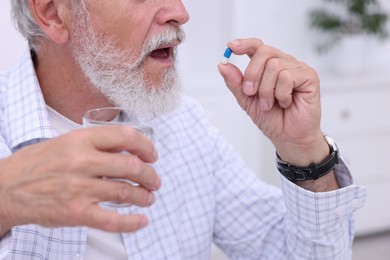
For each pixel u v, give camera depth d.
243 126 2.90
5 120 1.06
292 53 3.09
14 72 1.11
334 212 1.04
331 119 2.79
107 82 1.02
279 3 2.99
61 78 1.06
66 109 1.08
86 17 1.00
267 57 0.97
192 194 1.20
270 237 1.21
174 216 1.14
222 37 2.91
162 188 1.15
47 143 0.63
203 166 1.23
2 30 1.59
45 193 0.60
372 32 2.97
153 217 1.11
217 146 1.28
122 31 0.99
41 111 1.04
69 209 0.59
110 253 1.05
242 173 1.29
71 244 1.01
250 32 2.93
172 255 1.11
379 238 3.02
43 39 1.05
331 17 2.99
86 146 0.60
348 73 3.04
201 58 2.89
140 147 0.63
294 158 1.03
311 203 1.03
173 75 1.03
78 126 1.10
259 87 0.97
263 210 1.24
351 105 2.82
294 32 3.07
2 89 1.11
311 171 1.02
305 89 0.99
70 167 0.59
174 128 1.24
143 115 1.04
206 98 2.80
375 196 2.98
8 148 1.00
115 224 0.60
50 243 1.00
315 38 3.13
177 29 1.02
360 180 2.92
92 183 0.59
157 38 0.99
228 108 2.86
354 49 3.02
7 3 1.58
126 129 0.62
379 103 2.89
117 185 0.61
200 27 2.85
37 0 1.01
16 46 1.62
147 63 1.01
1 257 0.74
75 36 1.02
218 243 1.28
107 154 0.60
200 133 1.27
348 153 2.87
